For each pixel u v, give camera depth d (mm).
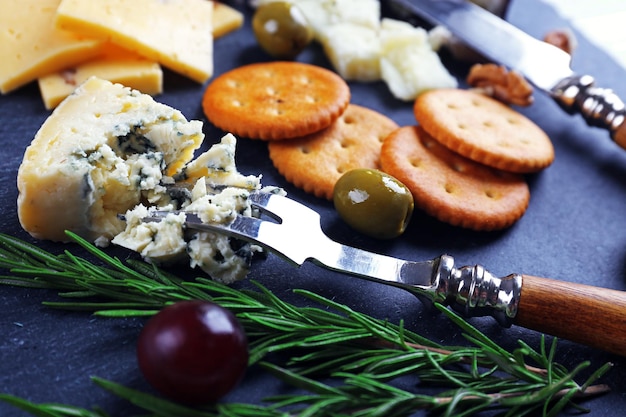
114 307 192
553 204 260
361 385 167
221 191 212
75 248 209
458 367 190
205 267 201
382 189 218
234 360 164
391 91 298
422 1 331
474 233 239
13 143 247
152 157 212
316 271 215
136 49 273
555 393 176
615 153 288
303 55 311
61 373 180
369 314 206
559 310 190
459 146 250
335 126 262
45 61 264
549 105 309
